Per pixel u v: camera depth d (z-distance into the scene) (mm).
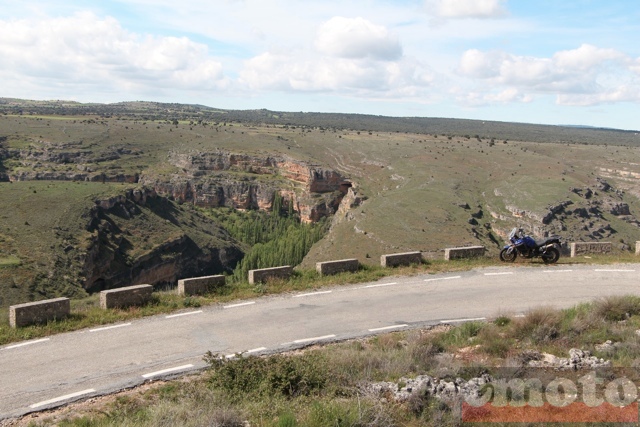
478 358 10234
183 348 11516
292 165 137875
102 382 9828
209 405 8227
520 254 19969
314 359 9883
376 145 168000
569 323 11875
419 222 90938
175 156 144500
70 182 105000
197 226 116438
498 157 147750
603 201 109750
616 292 15875
